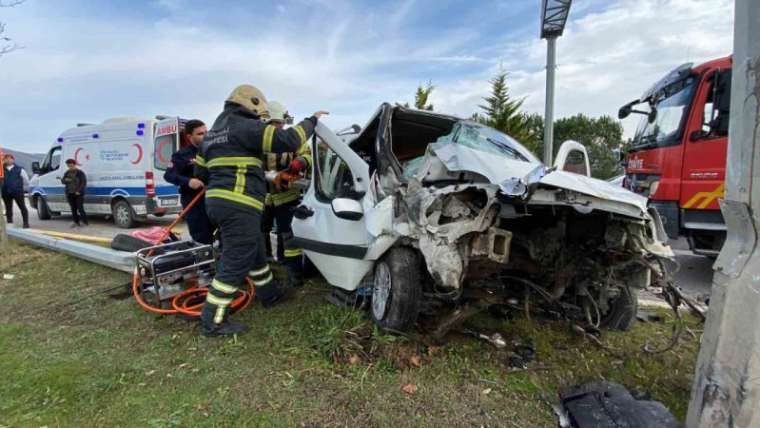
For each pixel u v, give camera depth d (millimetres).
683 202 4703
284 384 2449
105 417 2168
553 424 2148
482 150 3322
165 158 9047
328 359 2713
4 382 2494
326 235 3605
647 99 6082
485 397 2350
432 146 3232
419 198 2715
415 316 2885
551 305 3262
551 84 8086
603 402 2168
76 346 2990
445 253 2529
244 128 3080
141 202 9031
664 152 4961
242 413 2186
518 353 2830
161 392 2387
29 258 5637
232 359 2762
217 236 4957
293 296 3980
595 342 2930
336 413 2195
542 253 2943
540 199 2385
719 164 4449
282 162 4719
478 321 3305
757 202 1638
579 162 3988
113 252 4789
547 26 7738
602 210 2459
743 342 1663
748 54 1631
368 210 3141
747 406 1646
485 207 2480
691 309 2666
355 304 3441
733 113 1727
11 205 9922
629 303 3080
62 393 2379
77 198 9594
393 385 2441
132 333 3201
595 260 2895
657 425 1944
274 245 6449
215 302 3082
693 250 4715
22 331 3279
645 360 2758
